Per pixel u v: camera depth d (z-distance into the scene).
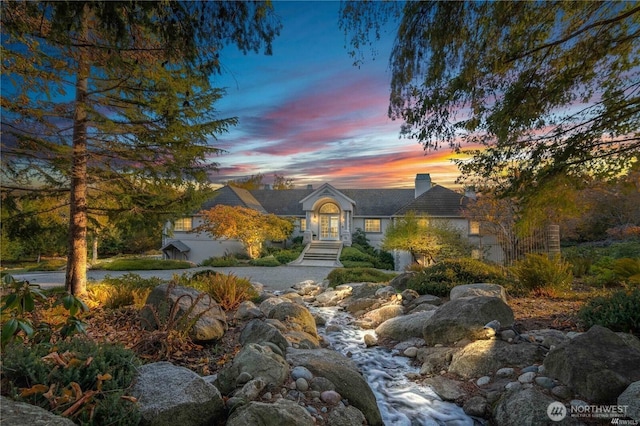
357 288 10.75
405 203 28.17
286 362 4.08
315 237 28.06
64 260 29.02
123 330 5.50
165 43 3.71
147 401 2.75
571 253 14.84
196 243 25.92
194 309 5.51
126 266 18.73
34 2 3.35
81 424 2.28
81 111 8.38
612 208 18.28
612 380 3.48
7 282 2.91
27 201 8.70
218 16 3.34
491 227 16.23
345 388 3.88
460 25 4.16
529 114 5.17
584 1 4.36
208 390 3.04
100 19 3.20
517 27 4.45
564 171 5.09
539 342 5.11
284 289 13.19
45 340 3.28
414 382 4.91
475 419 3.93
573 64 4.96
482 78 4.97
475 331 5.54
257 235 22.58
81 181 8.85
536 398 3.60
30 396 2.29
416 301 8.39
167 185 9.68
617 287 8.93
